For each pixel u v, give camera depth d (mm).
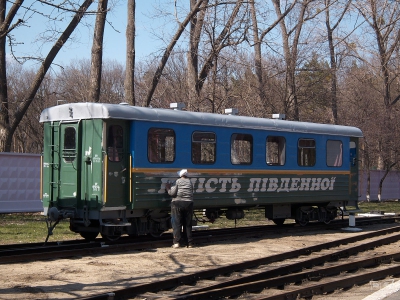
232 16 23547
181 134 13977
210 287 8602
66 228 16703
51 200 13719
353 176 19078
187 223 13359
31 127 39000
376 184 33469
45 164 13961
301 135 17000
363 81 32250
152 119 13320
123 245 12539
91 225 13422
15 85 40250
